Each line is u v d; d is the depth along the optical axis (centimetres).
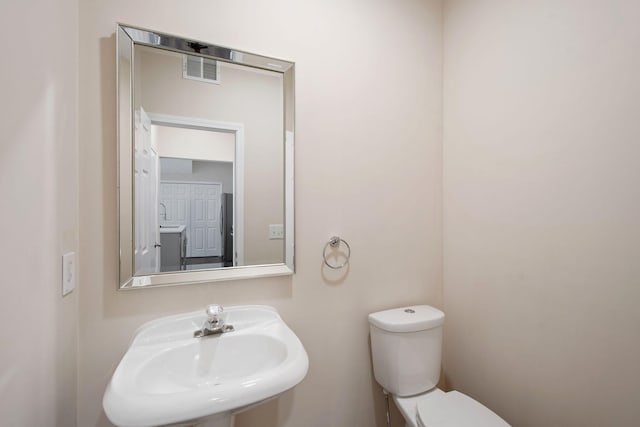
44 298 68
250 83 109
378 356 123
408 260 142
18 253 58
